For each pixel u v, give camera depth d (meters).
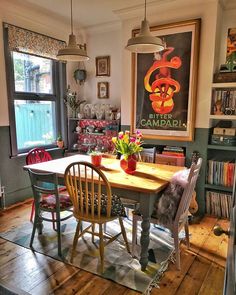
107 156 3.10
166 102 3.29
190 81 3.10
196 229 2.76
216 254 2.29
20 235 2.59
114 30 3.99
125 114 3.64
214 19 2.87
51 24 3.74
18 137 3.62
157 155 3.32
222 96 3.01
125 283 1.90
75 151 4.34
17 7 3.20
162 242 2.47
